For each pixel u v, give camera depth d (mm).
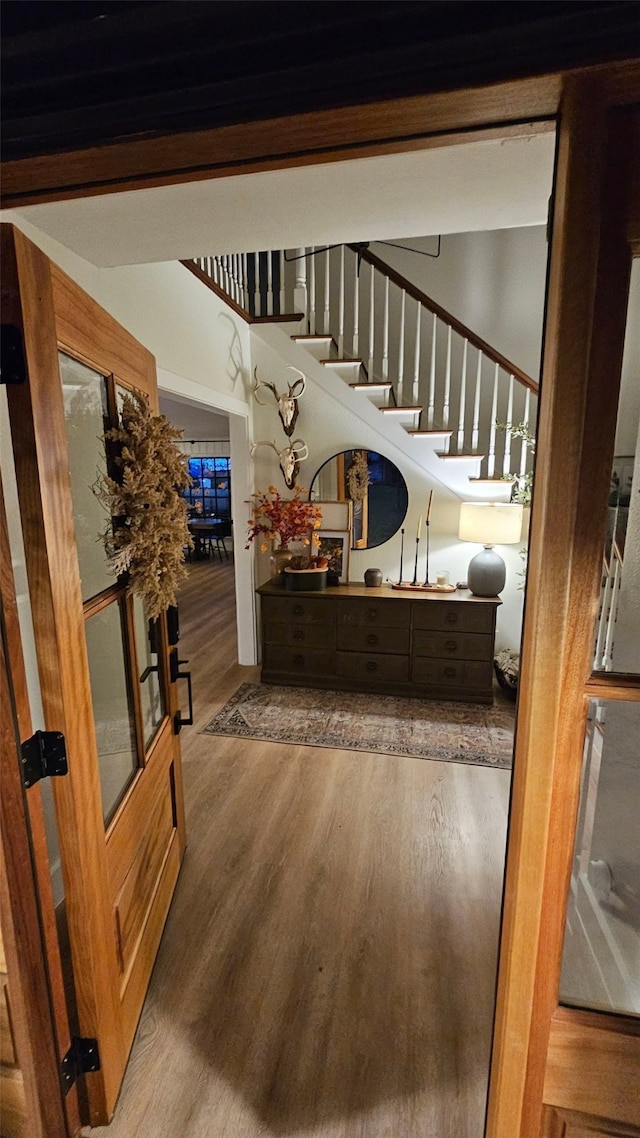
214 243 1774
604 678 751
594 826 838
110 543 1371
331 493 3982
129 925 1447
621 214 634
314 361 3793
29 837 1025
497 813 2424
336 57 582
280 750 2967
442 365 4156
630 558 726
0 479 934
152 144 678
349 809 2455
